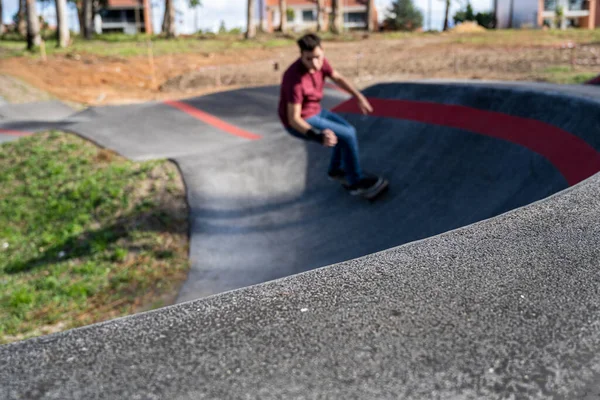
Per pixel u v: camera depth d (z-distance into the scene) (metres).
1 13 38.25
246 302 0.96
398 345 0.78
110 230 7.15
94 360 0.77
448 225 5.29
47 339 0.86
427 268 1.08
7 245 7.42
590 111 4.72
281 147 8.30
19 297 5.89
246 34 30.53
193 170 8.05
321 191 7.09
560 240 1.22
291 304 0.93
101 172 8.82
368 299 0.94
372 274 1.06
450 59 19.00
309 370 0.72
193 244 6.53
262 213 6.95
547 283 0.98
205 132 10.74
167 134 10.70
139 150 9.80
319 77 5.25
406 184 6.34
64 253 6.91
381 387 0.68
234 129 10.89
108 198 7.83
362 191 6.18
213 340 0.81
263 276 5.61
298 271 5.54
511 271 1.05
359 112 8.53
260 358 0.75
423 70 17.56
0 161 10.21
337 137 5.66
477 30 35.06
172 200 7.45
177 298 5.48
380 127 7.85
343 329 0.83
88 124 11.53
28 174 9.41
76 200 8.10
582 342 0.77
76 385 0.70
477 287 0.98
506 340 0.78
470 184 5.62
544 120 5.41
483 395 0.66
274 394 0.67
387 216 6.01
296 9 52.97
